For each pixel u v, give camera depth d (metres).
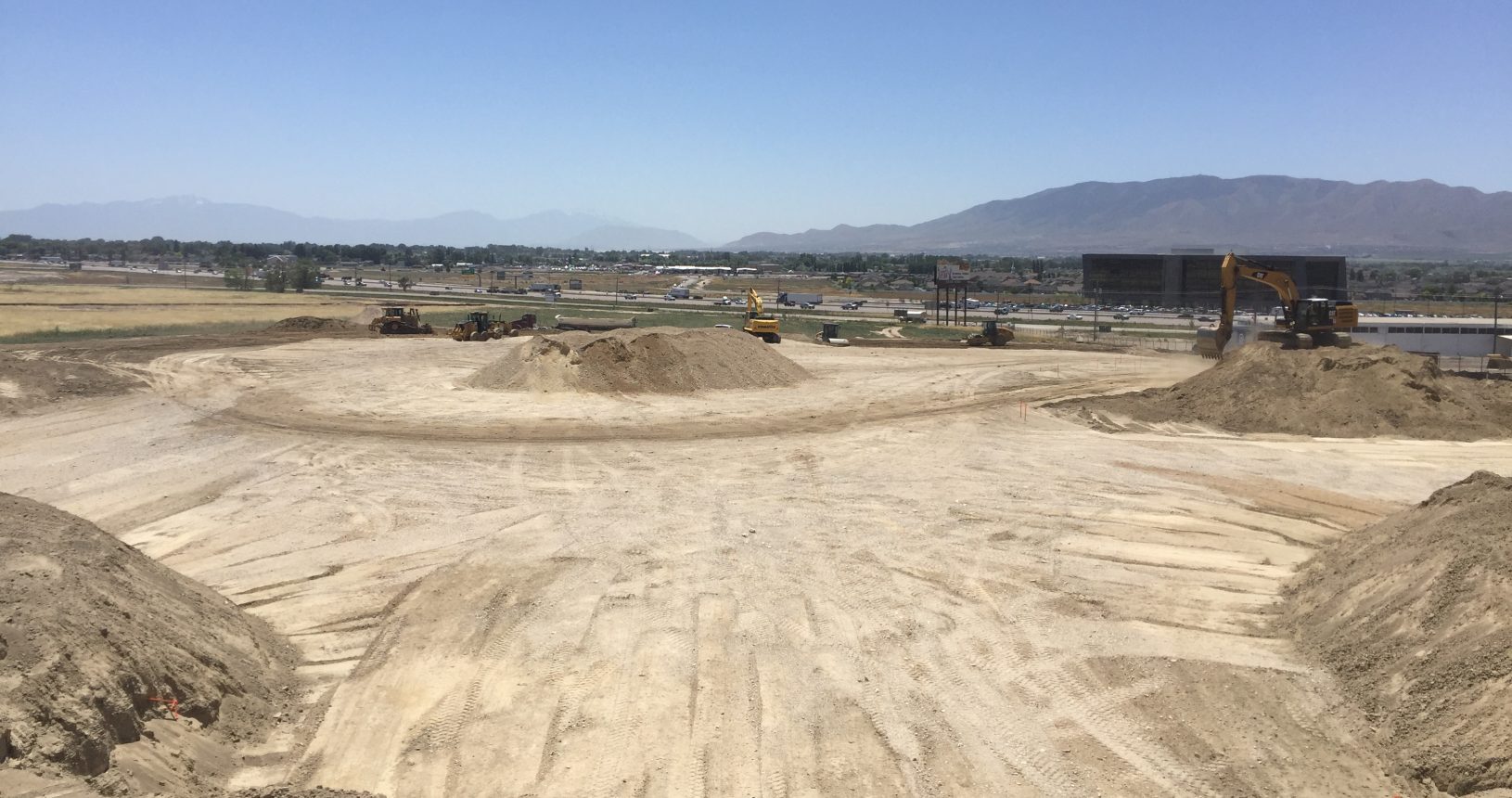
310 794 12.53
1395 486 31.44
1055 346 82.81
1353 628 17.67
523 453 35.44
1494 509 18.33
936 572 22.67
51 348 62.84
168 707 13.86
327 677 16.78
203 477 31.00
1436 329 80.06
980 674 17.11
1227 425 41.91
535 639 18.38
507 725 15.07
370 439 37.38
